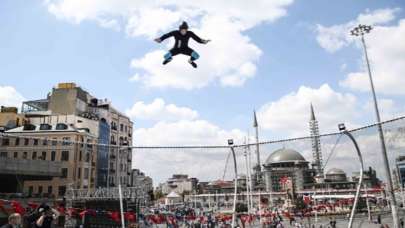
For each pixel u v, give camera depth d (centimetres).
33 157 5741
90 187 6450
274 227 4106
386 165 1923
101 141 7400
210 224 3631
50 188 5888
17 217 880
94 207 3725
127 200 3703
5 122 7256
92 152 6600
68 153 5962
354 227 2550
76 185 5934
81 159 6191
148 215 3672
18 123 7212
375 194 4109
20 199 3988
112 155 7625
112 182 7412
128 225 3180
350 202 4328
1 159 4459
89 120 7269
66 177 5859
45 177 5178
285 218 5288
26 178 5222
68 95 7644
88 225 3638
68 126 6250
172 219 3656
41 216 991
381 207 3934
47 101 8319
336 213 4619
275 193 8875
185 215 3838
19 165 4659
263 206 6100
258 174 9756
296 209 5775
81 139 6231
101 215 3641
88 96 8600
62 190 5838
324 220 4547
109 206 3722
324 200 5688
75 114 7519
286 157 12606
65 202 3891
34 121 7350
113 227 3559
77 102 7688
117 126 8988
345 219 4072
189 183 11981
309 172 9744
